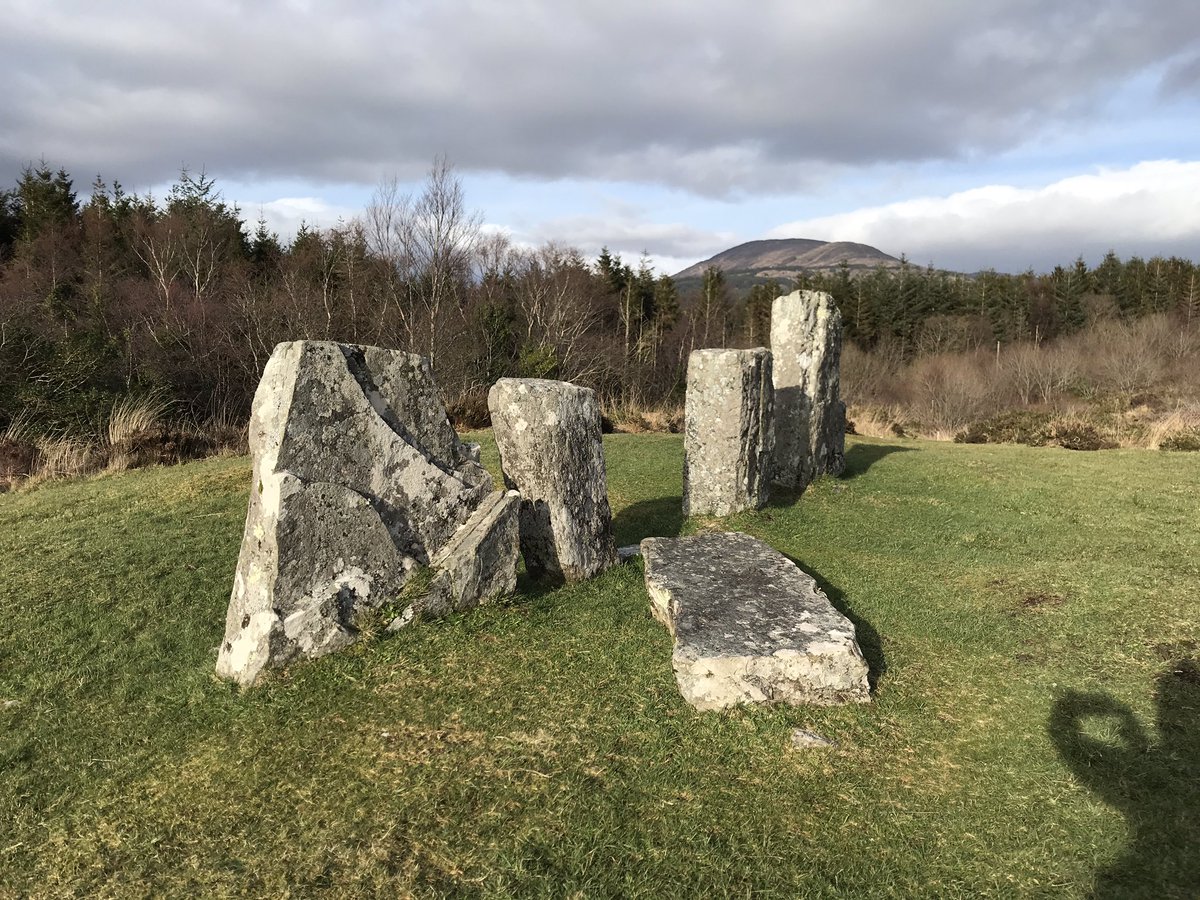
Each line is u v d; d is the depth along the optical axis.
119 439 11.91
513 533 5.05
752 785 3.19
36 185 30.31
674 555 5.40
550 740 3.48
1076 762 3.31
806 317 9.09
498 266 33.84
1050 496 8.38
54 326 16.06
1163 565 5.78
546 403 5.36
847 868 2.72
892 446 13.39
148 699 3.99
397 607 4.42
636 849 2.81
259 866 2.77
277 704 3.77
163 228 26.89
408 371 4.88
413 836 2.89
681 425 17.09
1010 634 4.69
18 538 6.68
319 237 29.52
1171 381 29.45
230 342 20.55
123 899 2.65
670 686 3.96
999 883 2.65
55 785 3.30
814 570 6.04
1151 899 2.53
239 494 8.41
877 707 3.82
